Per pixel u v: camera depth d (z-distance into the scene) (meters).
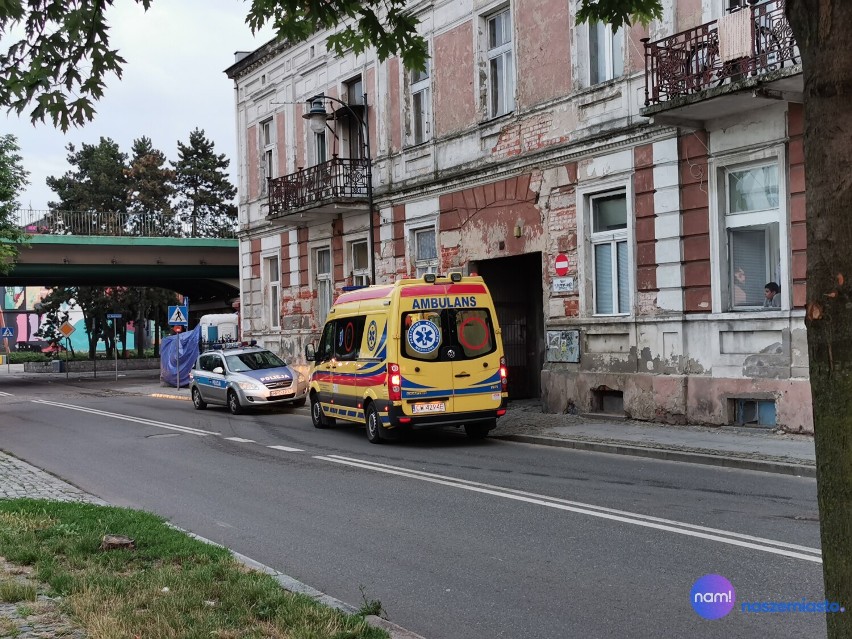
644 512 8.01
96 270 39.00
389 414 13.59
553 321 17.02
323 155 25.80
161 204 62.09
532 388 20.19
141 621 4.73
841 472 2.17
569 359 16.56
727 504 8.26
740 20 12.25
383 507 8.74
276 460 12.52
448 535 7.41
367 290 15.06
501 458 12.05
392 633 4.74
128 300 56.69
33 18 5.69
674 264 14.35
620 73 15.59
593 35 16.28
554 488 9.46
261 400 21.00
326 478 10.70
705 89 12.46
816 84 2.25
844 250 2.18
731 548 6.56
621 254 15.77
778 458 10.40
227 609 5.03
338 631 4.54
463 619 5.22
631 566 6.20
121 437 16.38
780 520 7.47
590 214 16.34
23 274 38.78
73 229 38.72
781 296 12.68
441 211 20.22
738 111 13.17
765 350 12.88
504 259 19.81
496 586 5.87
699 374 13.95
